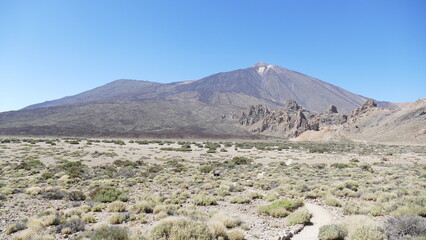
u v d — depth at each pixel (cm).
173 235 915
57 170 3353
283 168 3831
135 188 2377
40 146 7131
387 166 4072
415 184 2281
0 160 4341
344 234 1034
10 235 1121
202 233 949
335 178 2809
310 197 1883
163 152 6625
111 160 4812
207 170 3606
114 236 918
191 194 2086
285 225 1248
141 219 1305
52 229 1171
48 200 1850
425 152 6912
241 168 3938
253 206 1688
